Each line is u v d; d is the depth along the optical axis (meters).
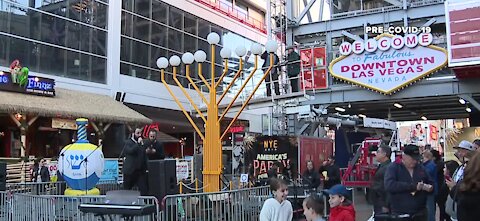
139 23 29.69
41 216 9.46
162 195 10.58
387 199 6.39
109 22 27.56
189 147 38.97
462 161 7.71
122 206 7.21
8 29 22.17
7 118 23.50
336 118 24.48
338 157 21.92
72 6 25.55
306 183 13.99
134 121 24.95
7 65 21.97
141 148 11.09
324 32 26.03
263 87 25.17
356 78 22.61
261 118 36.25
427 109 29.72
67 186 12.70
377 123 22.73
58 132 25.39
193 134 38.44
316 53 24.22
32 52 23.25
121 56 28.12
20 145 23.00
